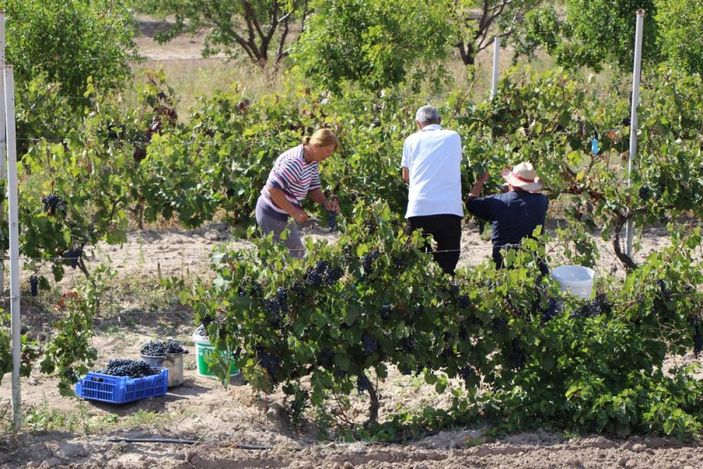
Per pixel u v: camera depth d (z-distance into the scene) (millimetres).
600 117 12828
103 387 7602
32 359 7195
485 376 7258
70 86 16250
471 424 7098
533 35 22375
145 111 13562
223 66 30766
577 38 20484
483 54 29203
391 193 10672
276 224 8477
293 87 14422
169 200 10758
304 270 6809
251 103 13266
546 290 7051
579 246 8117
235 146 11000
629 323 7195
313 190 8695
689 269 7219
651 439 6719
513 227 8531
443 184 8445
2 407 7246
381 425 7051
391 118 12836
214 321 6805
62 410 7406
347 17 16781
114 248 11680
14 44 15875
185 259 11305
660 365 7188
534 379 7090
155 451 6539
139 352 8750
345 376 6996
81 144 11266
